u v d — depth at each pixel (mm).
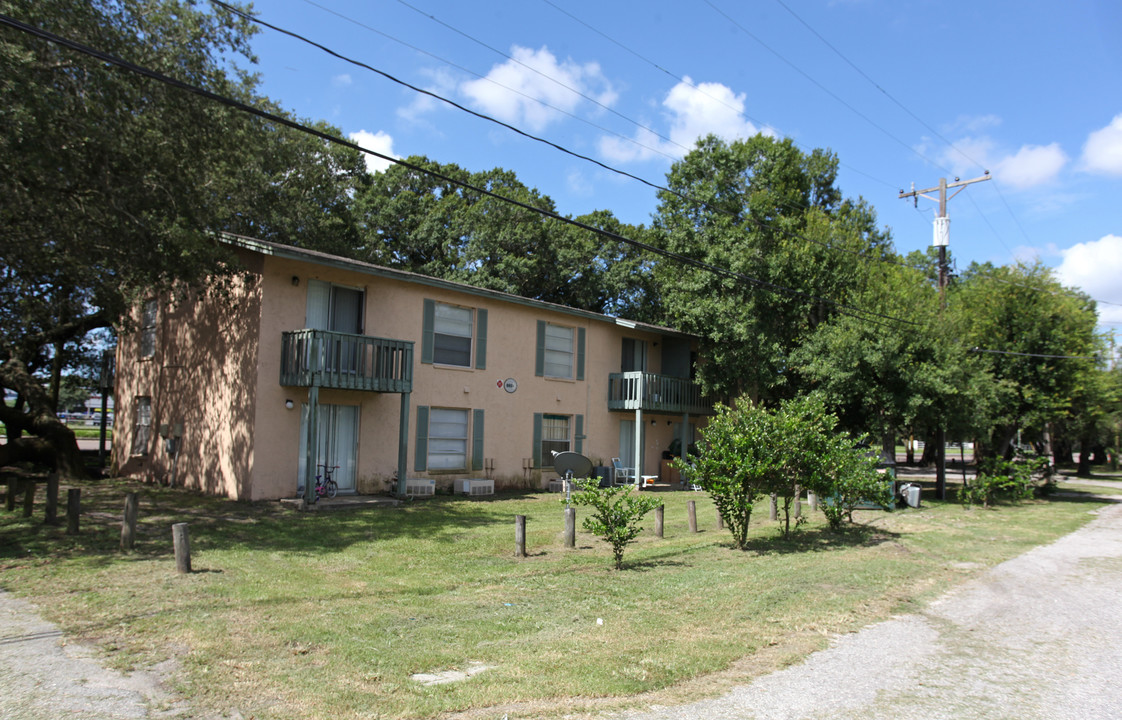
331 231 25219
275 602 7473
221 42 13391
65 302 16047
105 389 21953
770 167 24578
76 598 7371
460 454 18859
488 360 19500
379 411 16969
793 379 23922
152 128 12539
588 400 22344
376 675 5488
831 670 5973
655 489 22125
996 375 22891
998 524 16234
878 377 19688
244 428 15039
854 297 20984
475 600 7977
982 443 23672
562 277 34625
